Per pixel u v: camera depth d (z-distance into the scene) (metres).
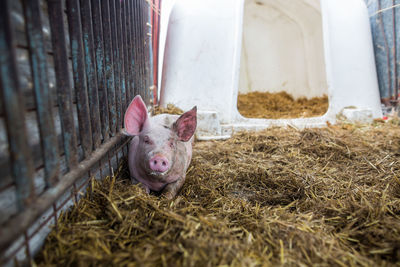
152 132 2.26
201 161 3.23
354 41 5.01
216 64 4.46
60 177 1.48
